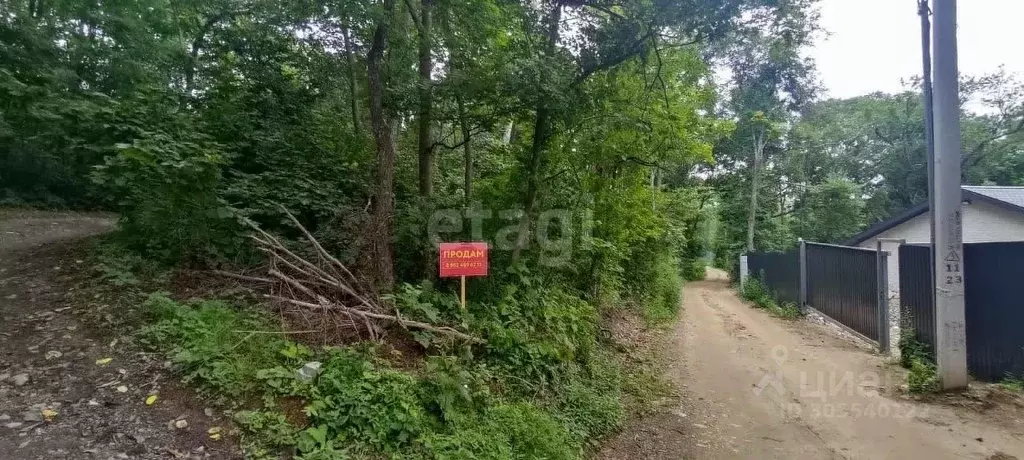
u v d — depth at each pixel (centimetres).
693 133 1077
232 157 665
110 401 369
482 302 618
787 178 3147
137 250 621
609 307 1002
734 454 467
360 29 688
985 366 642
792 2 622
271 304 507
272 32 886
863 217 2886
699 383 691
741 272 2072
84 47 906
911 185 2786
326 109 1009
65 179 1261
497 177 835
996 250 638
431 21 722
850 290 1062
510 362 540
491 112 704
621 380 675
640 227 1007
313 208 688
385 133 628
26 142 1096
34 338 444
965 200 1351
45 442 323
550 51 685
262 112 877
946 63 598
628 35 670
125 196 619
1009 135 2414
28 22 818
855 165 3044
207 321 459
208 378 390
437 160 960
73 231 912
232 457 330
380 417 376
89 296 524
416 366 479
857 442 481
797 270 1384
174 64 1015
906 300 751
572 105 655
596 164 830
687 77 1003
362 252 592
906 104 2761
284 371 398
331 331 481
